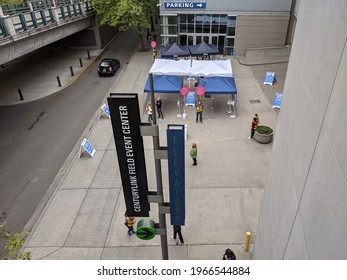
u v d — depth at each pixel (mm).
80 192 12031
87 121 17312
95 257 9398
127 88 21438
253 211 10773
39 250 9672
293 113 5676
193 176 12516
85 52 30312
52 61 28141
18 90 20062
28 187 12430
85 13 27484
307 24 5102
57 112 18484
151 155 14195
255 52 26453
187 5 25281
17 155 14484
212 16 25766
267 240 7191
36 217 10953
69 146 15062
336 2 3688
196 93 17656
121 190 12055
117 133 5441
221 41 27016
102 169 13320
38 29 19734
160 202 6355
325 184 3715
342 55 3412
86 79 23500
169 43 27562
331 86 3727
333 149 3521
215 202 11188
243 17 25266
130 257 9336
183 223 6641
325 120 3865
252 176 12453
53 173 13188
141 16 26672
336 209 3311
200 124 16453
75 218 10828
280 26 25359
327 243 3494
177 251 9430
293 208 5176
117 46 31922
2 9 17375
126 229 10289
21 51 18422
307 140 4613
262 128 14703
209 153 13961
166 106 18578
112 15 26297
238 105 18391
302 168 4789
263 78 22328
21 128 16828
